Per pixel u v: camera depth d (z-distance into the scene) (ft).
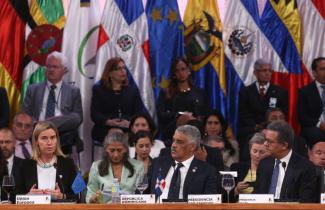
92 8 100.63
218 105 99.40
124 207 55.72
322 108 97.19
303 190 66.59
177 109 95.20
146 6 99.96
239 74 100.07
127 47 98.99
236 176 72.90
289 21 100.53
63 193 68.18
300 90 97.76
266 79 96.99
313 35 101.04
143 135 79.87
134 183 72.59
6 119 92.94
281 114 90.84
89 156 98.02
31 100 93.97
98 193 69.67
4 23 98.43
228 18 100.68
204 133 87.25
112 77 96.07
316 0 101.30
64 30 99.45
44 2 99.60
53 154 70.74
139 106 96.53
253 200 59.82
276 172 68.33
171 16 99.66
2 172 71.67
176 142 68.08
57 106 93.86
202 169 68.18
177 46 99.25
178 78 96.12
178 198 66.23
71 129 91.56
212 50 99.60
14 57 98.22
